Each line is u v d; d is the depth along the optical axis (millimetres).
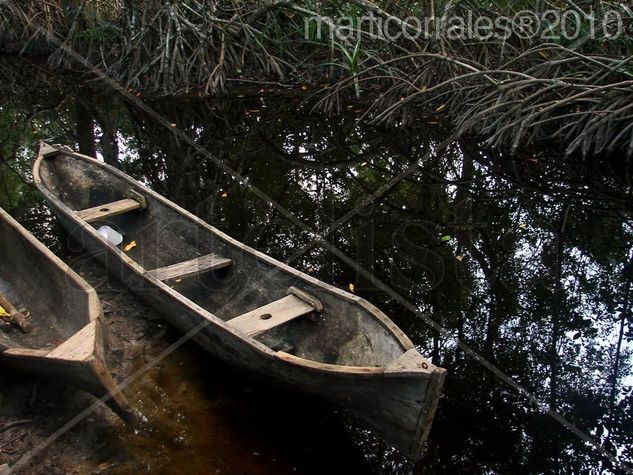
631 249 5328
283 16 9188
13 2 10070
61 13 10273
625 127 6113
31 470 3094
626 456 3270
